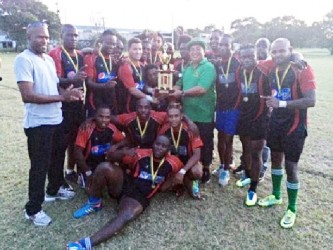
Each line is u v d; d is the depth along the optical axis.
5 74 18.75
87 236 3.57
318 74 21.66
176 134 4.32
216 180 5.05
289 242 3.50
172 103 4.23
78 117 4.59
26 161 5.50
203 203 4.30
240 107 4.54
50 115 3.51
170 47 6.05
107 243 3.44
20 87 3.24
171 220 3.89
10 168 5.20
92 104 4.56
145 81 4.84
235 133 4.73
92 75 4.50
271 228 3.75
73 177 4.90
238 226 3.78
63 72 4.32
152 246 3.41
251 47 4.21
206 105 4.69
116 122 4.45
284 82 3.64
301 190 4.68
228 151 4.87
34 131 3.47
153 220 3.88
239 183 4.81
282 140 3.82
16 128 7.43
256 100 4.24
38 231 3.62
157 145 3.94
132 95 4.64
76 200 4.32
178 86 4.97
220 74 4.71
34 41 3.33
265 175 5.24
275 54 3.63
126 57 4.86
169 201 4.34
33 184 3.61
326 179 5.05
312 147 6.50
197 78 4.57
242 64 4.31
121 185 3.99
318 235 3.62
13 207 4.07
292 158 3.75
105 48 4.55
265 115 4.20
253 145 4.22
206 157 4.86
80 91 3.46
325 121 8.63
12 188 4.55
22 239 3.48
